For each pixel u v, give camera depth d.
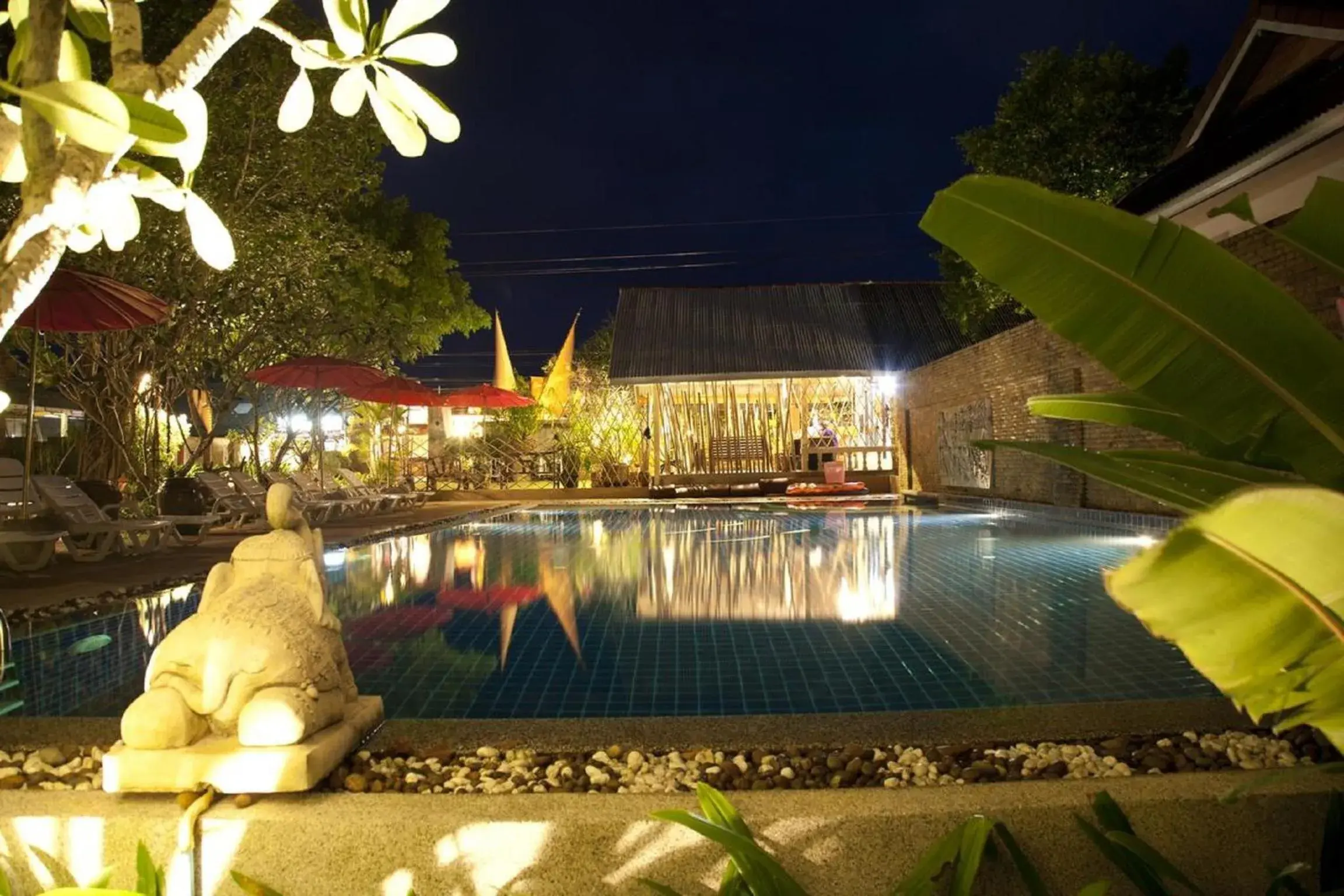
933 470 18.66
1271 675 0.90
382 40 1.31
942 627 5.13
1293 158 7.42
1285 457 1.10
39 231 0.96
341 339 18.73
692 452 21.67
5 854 2.14
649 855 2.07
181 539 10.02
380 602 6.43
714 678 4.09
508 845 2.08
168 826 2.12
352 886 2.09
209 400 17.41
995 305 17.80
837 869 2.06
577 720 3.11
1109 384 11.19
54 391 21.41
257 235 13.21
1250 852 2.10
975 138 16.72
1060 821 2.08
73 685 4.10
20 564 7.66
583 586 7.16
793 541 10.62
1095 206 1.15
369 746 2.82
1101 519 11.62
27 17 1.06
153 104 0.96
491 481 22.55
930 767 2.56
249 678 2.42
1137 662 4.22
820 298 23.92
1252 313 1.06
